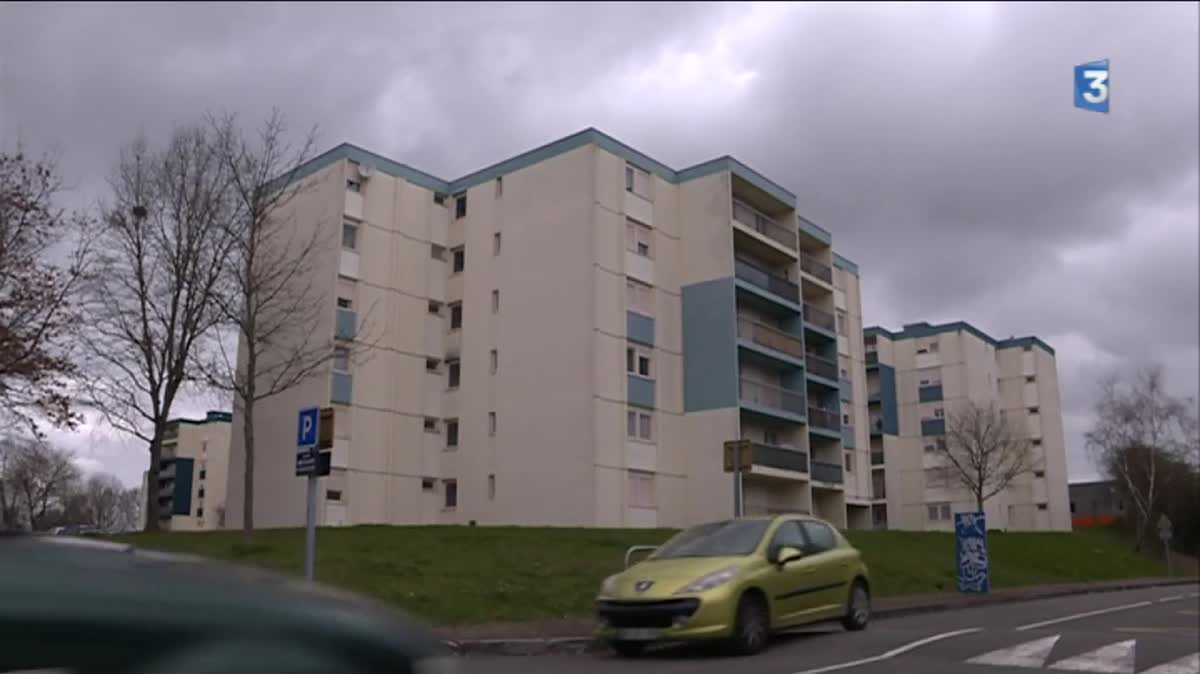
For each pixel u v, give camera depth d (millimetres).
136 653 2184
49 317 23719
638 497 34094
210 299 28453
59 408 24406
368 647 2443
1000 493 60688
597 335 33531
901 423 63125
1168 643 13047
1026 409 68125
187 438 79250
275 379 30391
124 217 28297
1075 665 11039
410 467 35188
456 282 37469
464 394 36125
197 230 28594
